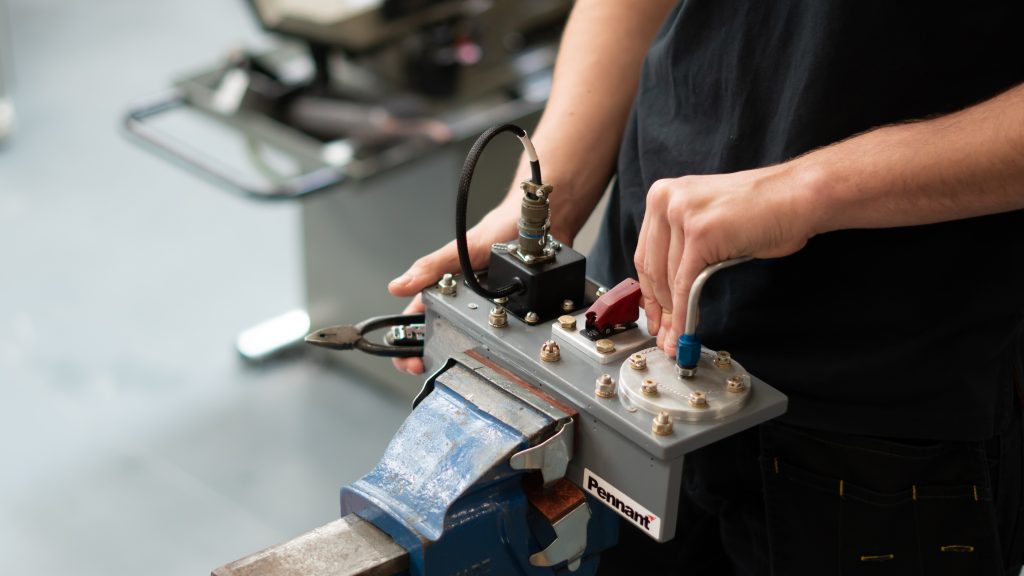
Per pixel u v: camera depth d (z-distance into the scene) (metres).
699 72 1.14
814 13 1.02
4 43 4.02
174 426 2.74
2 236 3.35
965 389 1.09
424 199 2.62
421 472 0.94
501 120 2.43
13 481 2.54
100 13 4.66
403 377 2.84
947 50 0.99
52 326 3.03
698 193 0.97
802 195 0.93
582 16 1.39
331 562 0.90
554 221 1.31
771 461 1.15
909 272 1.06
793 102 1.05
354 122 2.35
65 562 2.34
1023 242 1.04
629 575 1.33
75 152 3.77
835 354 1.11
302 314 3.09
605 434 0.95
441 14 2.48
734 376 0.96
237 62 2.48
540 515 0.97
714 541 1.33
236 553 2.38
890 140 0.94
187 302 3.15
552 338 1.04
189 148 2.33
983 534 1.12
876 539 1.13
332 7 2.35
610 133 1.33
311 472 2.62
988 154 0.89
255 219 3.52
